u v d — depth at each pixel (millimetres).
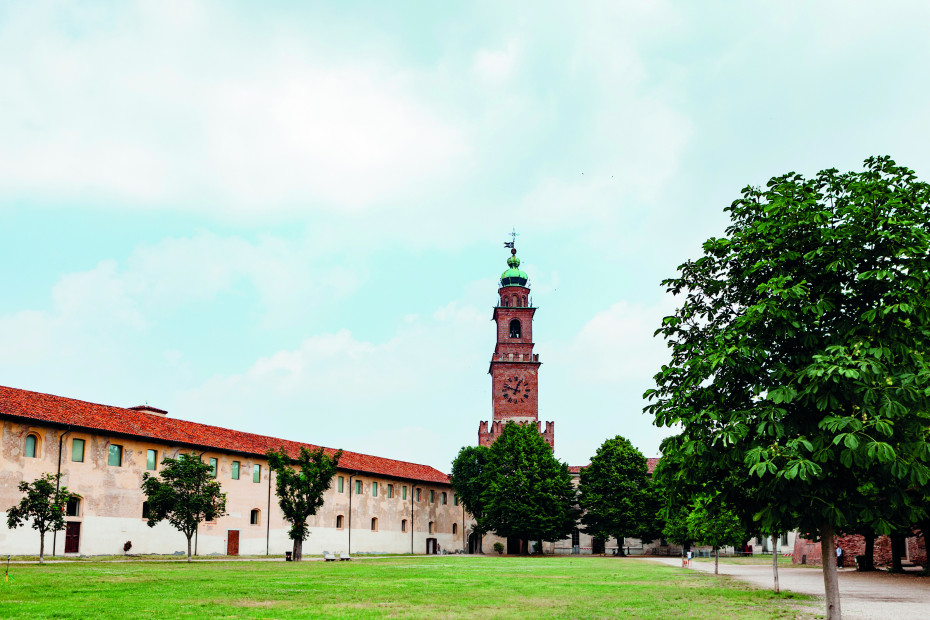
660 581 36656
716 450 14070
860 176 14320
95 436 54156
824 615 21703
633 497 87125
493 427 109062
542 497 83812
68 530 51531
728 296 15250
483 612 21484
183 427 63188
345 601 24078
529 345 112188
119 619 18234
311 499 55625
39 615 18594
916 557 54812
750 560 75062
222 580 31844
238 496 64625
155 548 57094
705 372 14125
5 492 47906
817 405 12461
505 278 117188
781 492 13430
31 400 52438
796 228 13945
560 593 28375
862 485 13234
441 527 92062
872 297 13281
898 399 12016
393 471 84938
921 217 13414
